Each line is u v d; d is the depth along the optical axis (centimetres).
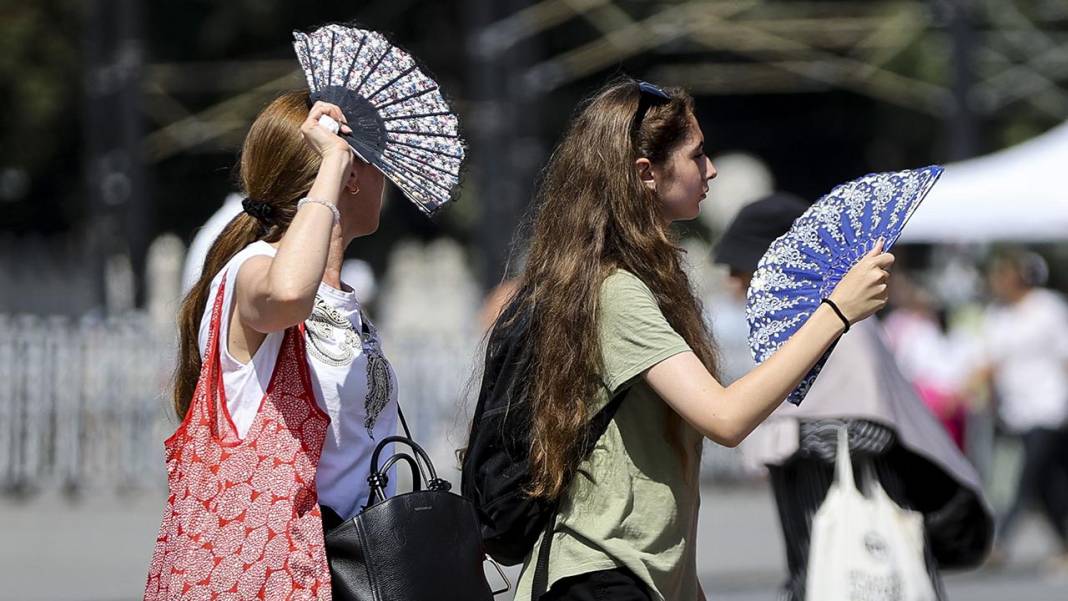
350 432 1029
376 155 1043
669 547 1073
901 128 9462
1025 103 8631
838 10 7981
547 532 1081
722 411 1020
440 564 1001
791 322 1102
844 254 1093
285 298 958
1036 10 7938
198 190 8362
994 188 4416
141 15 5209
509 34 5241
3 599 2638
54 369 4172
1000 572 3434
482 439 1104
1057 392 3469
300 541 982
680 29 5781
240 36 8319
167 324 4291
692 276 1294
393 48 1074
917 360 3844
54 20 7988
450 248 7781
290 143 1045
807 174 10275
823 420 1452
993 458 4131
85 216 8731
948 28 5431
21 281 7231
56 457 4172
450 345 4594
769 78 7181
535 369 1084
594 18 7475
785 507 1512
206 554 980
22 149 8250
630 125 1109
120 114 5200
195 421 1008
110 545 3322
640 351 1052
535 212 1168
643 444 1073
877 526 1416
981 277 5375
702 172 1138
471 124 5294
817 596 1404
